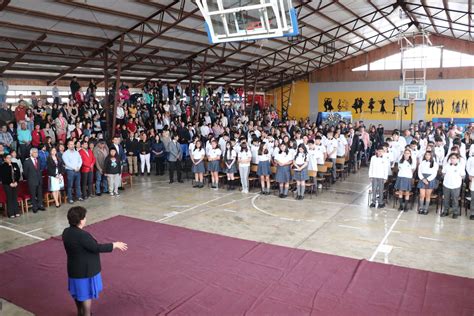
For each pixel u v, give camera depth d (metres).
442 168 10.20
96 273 4.52
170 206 10.48
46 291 5.72
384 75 27.56
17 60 13.30
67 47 13.52
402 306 5.12
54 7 10.55
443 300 5.28
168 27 12.76
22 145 12.07
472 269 6.36
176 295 5.51
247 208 10.23
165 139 14.98
